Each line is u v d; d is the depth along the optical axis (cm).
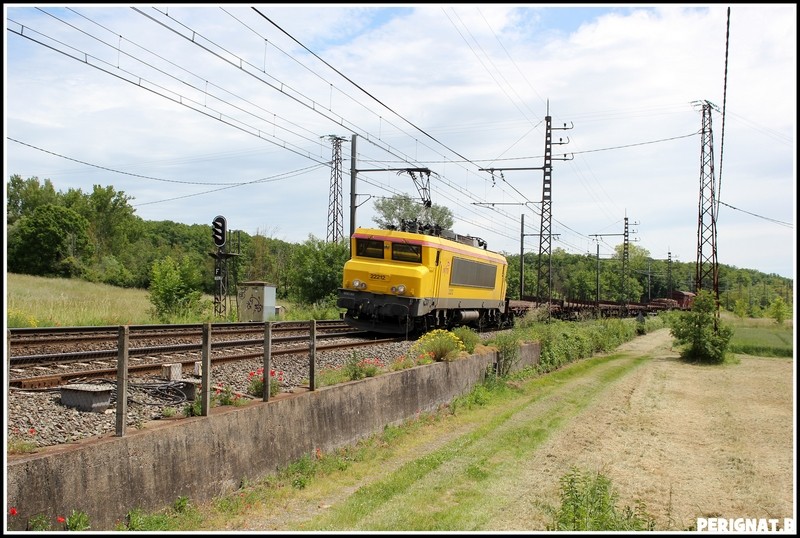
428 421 1448
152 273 2783
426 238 2242
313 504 870
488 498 974
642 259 12862
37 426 723
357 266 2261
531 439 1395
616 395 2127
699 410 1919
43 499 599
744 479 1187
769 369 2958
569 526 841
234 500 823
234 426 862
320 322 2692
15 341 1378
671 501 1045
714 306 3256
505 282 3262
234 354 1434
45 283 4853
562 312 4656
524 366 2362
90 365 1191
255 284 2855
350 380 1227
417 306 2177
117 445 683
